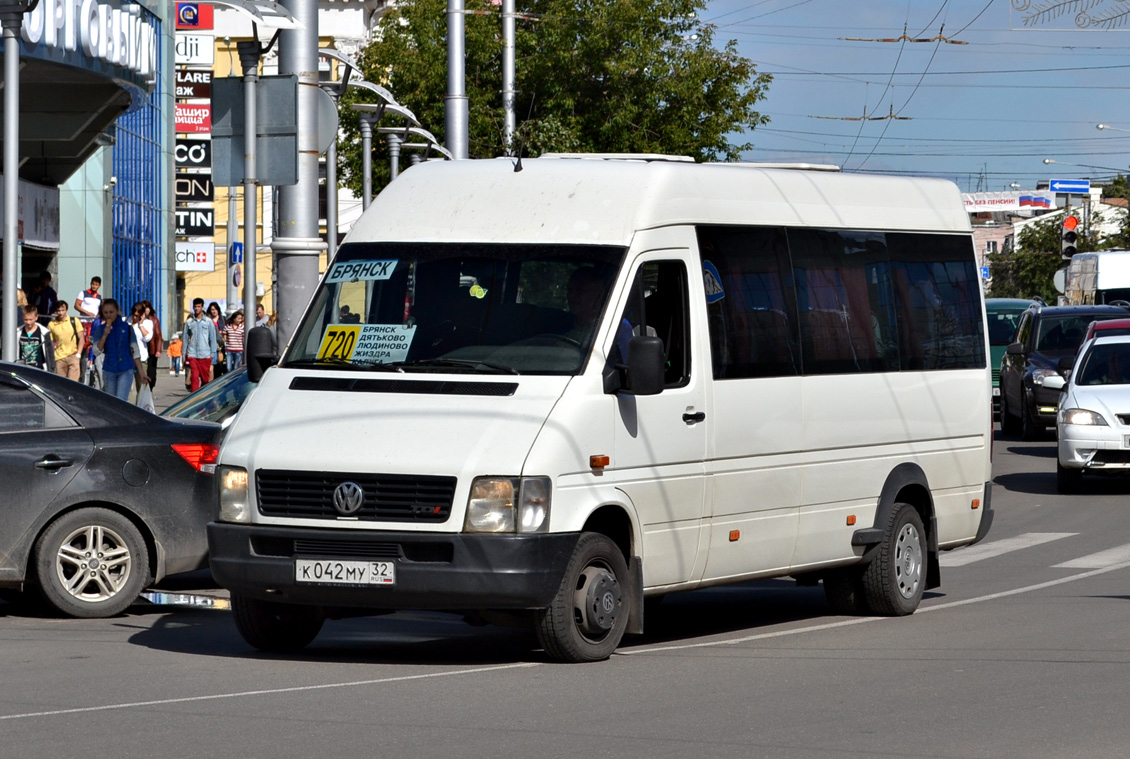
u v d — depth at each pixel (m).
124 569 23.62
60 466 23.22
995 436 64.38
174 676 18.47
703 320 20.81
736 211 21.80
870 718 16.19
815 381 22.58
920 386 24.69
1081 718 16.23
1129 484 46.22
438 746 14.77
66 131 65.69
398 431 18.67
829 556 22.94
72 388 23.77
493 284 20.08
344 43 128.38
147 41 60.59
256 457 19.05
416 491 18.34
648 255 20.25
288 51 33.53
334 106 34.28
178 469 23.97
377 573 18.34
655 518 19.89
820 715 16.33
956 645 21.09
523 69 83.12
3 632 22.22
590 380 19.11
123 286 94.12
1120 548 32.62
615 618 19.45
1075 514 39.12
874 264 24.14
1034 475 48.69
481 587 18.12
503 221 20.59
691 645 21.22
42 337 54.16
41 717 16.02
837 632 22.56
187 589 26.86
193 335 77.25
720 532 20.98
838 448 22.98
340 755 14.38
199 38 120.44
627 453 19.47
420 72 83.75
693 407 20.48
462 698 17.11
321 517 18.67
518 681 18.17
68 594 23.28
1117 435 42.53
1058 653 20.25
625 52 83.12
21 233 72.62
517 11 84.31
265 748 14.65
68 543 23.31
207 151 114.19
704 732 15.45
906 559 24.28
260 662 19.59
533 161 21.36
